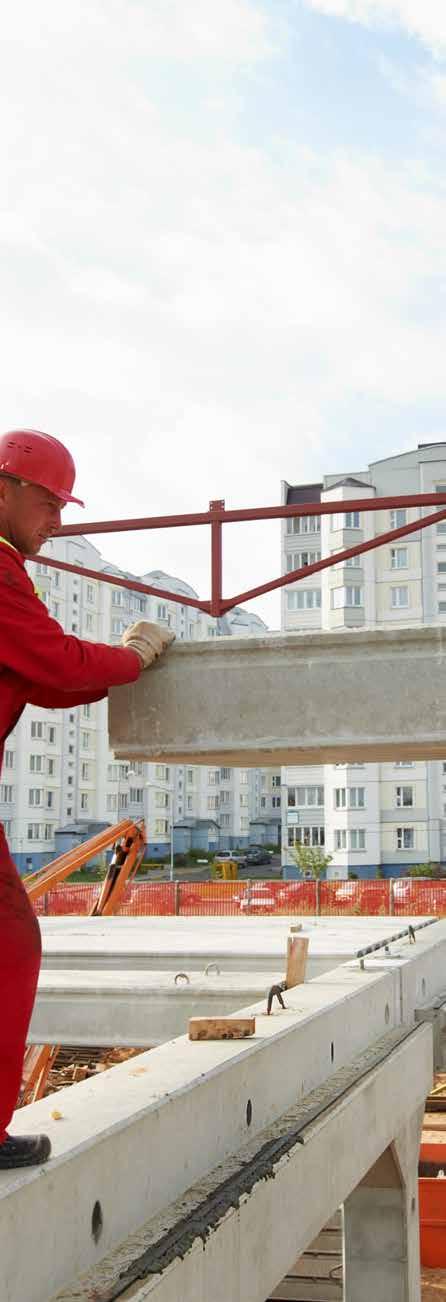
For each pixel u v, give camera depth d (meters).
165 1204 3.40
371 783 59.28
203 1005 7.04
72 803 77.12
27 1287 2.57
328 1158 4.57
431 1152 12.76
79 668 2.69
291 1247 4.06
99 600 83.69
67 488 2.79
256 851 91.31
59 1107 3.31
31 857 71.69
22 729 71.81
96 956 9.29
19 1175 2.61
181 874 75.81
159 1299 2.82
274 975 8.03
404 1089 6.32
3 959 2.34
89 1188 2.91
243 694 4.05
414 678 3.98
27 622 2.54
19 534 2.75
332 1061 5.50
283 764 4.89
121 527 4.70
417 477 61.78
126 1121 3.15
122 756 4.16
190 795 98.25
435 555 60.34
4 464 2.71
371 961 7.62
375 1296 6.81
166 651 4.12
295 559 64.62
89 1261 2.90
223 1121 3.92
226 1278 3.38
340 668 4.03
